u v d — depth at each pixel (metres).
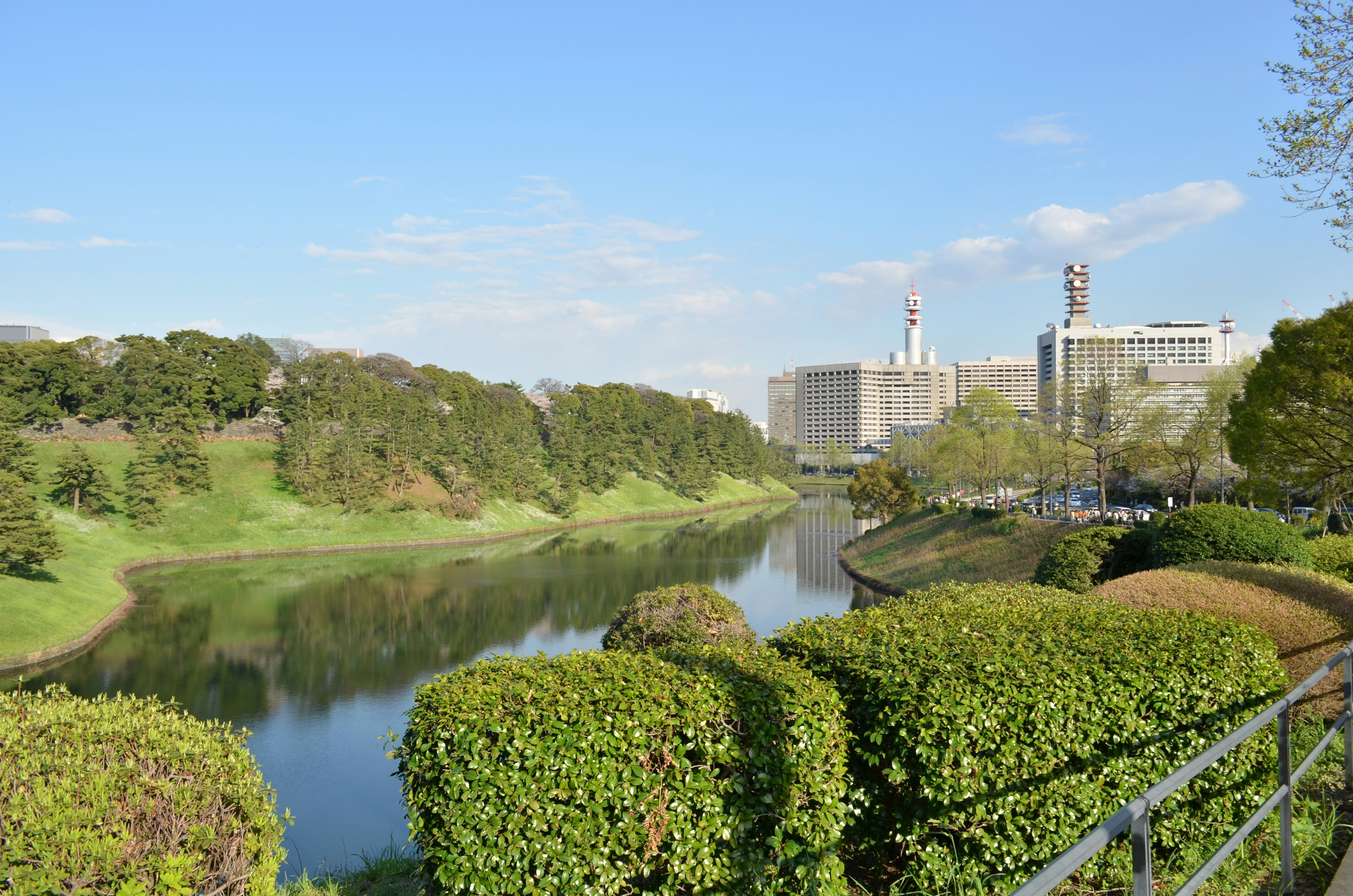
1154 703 7.71
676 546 84.56
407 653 39.44
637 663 7.82
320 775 24.47
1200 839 7.82
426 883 9.15
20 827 5.96
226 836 6.99
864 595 54.12
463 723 6.78
